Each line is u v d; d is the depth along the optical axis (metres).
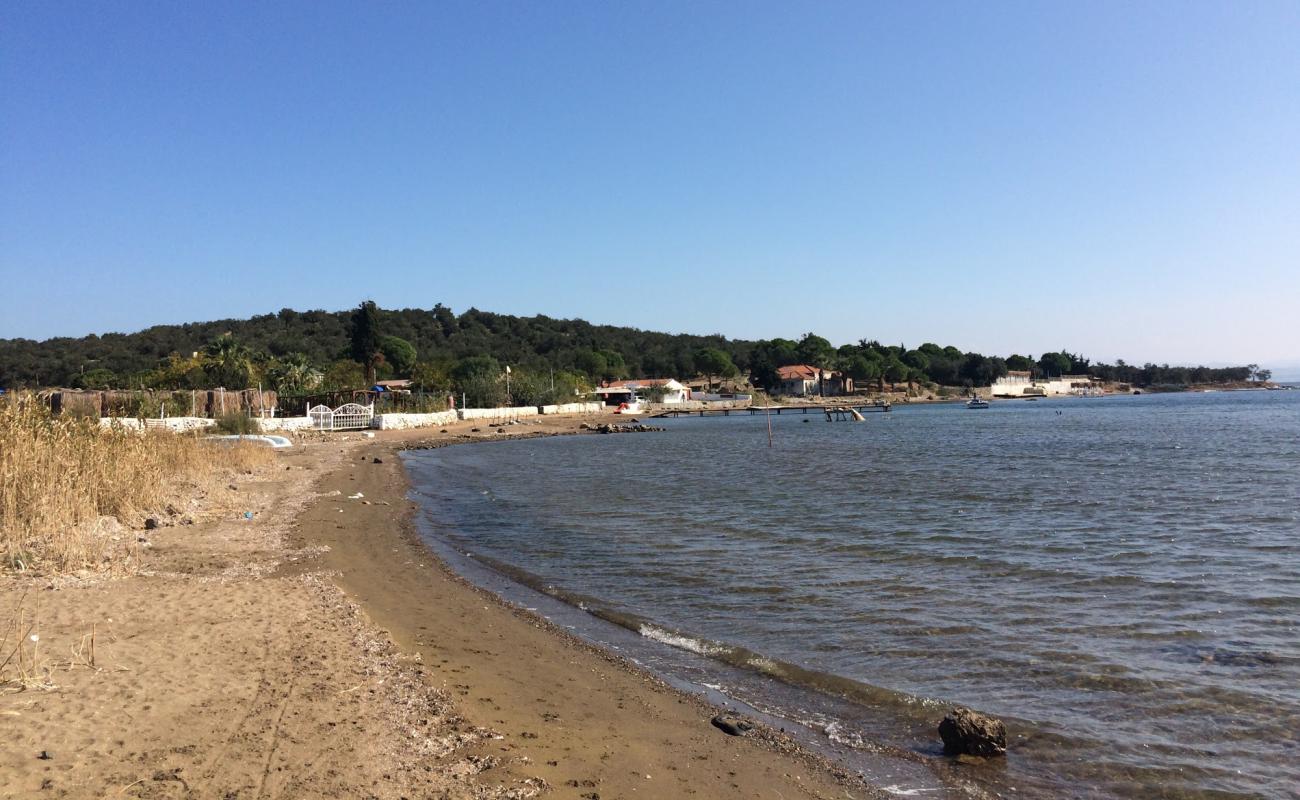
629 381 154.50
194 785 5.37
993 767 6.93
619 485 30.83
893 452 48.50
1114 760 7.06
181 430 31.58
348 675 8.03
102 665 7.57
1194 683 8.91
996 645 10.33
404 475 33.97
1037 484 29.66
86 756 5.61
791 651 10.17
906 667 9.55
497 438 67.00
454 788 5.80
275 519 18.86
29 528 12.97
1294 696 8.49
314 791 5.48
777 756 7.07
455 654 9.50
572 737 7.18
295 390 66.38
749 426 91.75
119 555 12.82
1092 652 10.02
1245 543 17.36
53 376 98.00
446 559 16.00
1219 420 80.31
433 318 180.62
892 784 6.60
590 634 10.93
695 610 12.18
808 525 20.38
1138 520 20.84
